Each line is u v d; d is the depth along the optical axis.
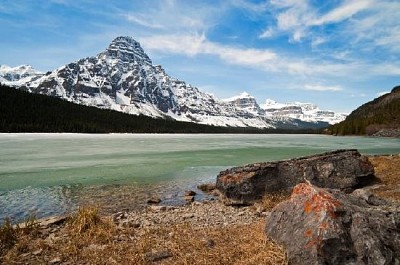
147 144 84.81
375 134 168.00
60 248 10.94
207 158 49.28
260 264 8.89
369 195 12.09
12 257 10.06
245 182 19.92
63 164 40.97
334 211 8.77
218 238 11.70
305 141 111.81
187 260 9.60
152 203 21.09
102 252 10.45
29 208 19.72
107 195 23.62
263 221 13.09
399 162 28.22
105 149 64.75
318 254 8.02
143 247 10.66
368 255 7.88
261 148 71.88
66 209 19.47
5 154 51.81
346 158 21.84
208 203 20.73
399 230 8.62
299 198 10.30
